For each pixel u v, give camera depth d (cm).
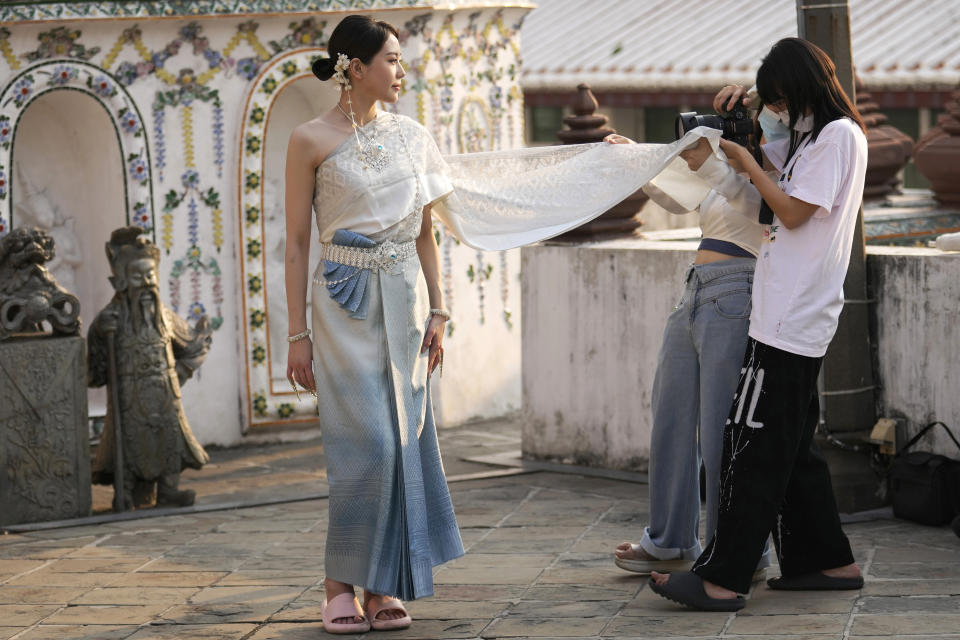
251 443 941
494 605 534
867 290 674
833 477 658
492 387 1017
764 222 503
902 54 1523
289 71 933
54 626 533
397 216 504
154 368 745
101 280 939
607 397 786
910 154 997
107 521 720
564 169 555
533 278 811
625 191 548
